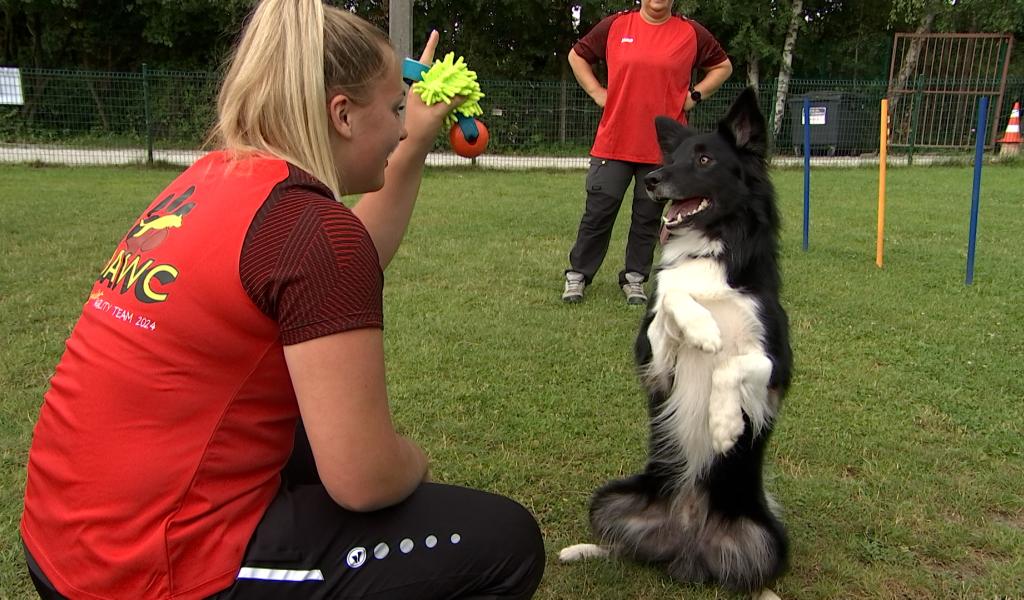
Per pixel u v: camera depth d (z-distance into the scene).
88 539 1.28
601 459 3.23
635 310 5.27
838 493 2.93
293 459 1.83
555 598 2.35
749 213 2.76
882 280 6.02
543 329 4.78
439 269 6.23
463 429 3.42
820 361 4.32
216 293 1.26
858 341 4.66
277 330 1.29
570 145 17.92
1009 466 3.16
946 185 12.28
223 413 1.30
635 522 2.49
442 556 1.51
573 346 4.49
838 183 12.66
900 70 20.28
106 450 1.27
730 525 2.36
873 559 2.55
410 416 3.54
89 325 1.34
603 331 4.79
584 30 22.78
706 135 2.93
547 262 6.59
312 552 1.41
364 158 1.58
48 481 1.33
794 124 18.27
